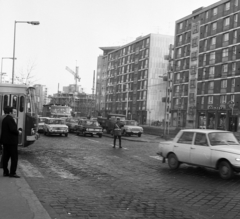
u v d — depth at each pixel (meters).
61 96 146.75
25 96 13.23
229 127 50.94
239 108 48.56
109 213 5.40
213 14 56.59
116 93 94.19
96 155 14.25
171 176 9.53
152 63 77.62
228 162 9.02
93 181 8.34
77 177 8.84
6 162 7.82
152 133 38.81
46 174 9.07
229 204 6.33
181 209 5.86
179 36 66.62
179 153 10.62
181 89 64.06
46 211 5.09
